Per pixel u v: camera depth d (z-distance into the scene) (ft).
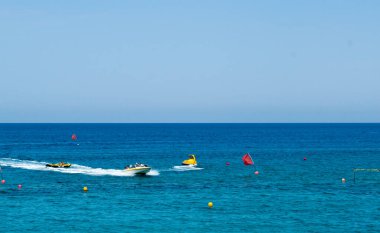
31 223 199.31
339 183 301.43
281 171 366.22
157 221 202.49
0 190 273.95
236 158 486.38
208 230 189.78
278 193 263.70
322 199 245.86
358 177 329.72
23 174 344.90
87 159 481.05
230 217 208.95
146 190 273.13
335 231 188.55
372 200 242.99
